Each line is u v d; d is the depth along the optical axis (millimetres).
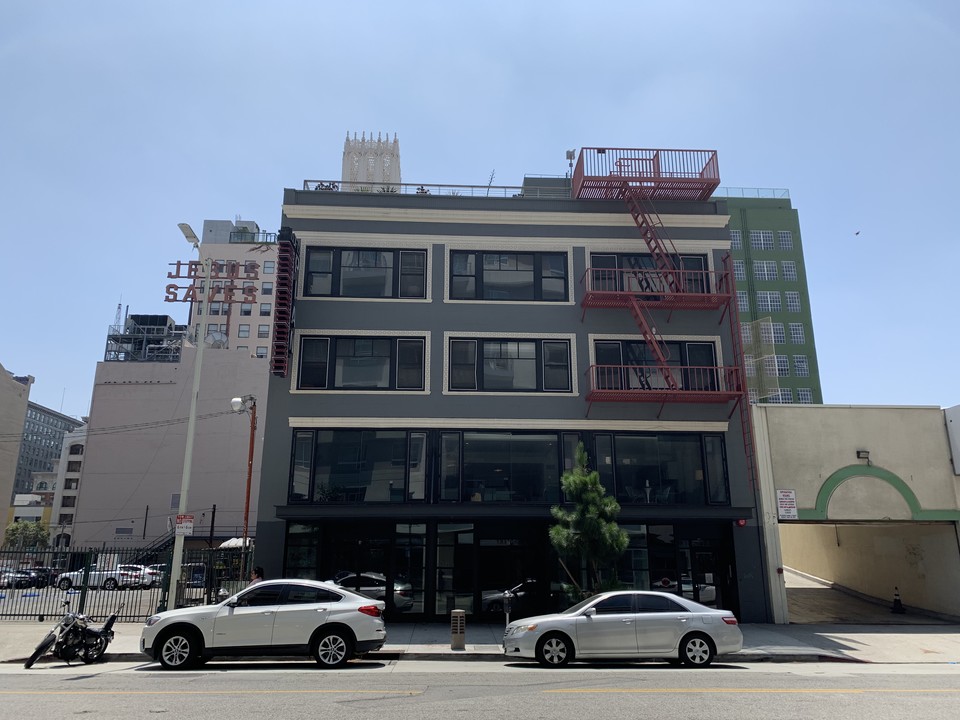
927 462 22516
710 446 22469
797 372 69875
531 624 13508
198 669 12625
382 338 22609
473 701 9141
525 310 23078
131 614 20781
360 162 62125
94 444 62562
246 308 86188
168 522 60812
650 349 23141
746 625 20812
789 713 8453
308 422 21609
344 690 9969
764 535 21750
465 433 21969
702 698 9445
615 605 13656
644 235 23516
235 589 21719
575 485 18453
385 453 21656
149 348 86688
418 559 21281
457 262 23469
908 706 8961
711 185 23719
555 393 22375
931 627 20797
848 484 22234
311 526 21312
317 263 23109
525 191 29266
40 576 24672
